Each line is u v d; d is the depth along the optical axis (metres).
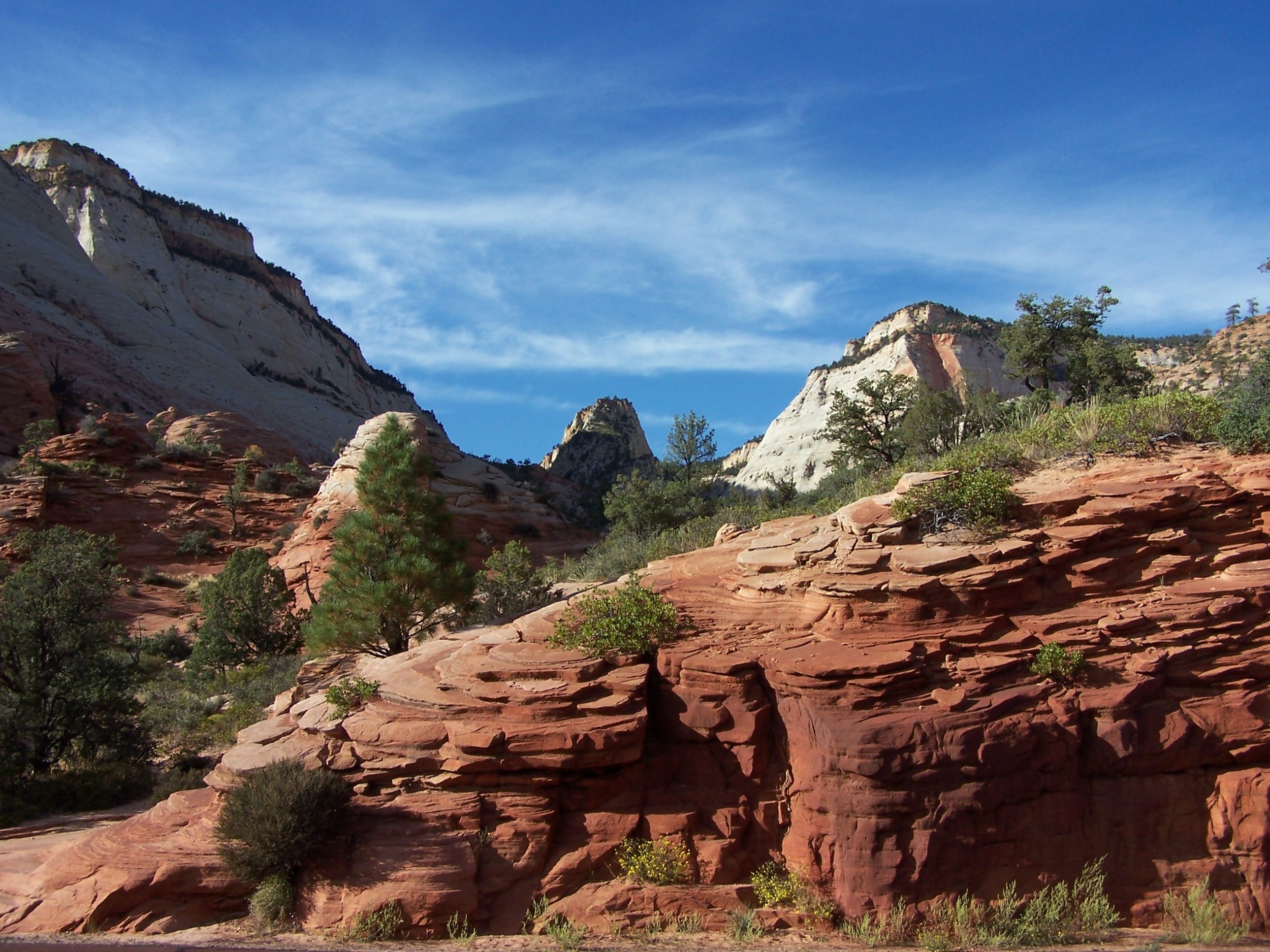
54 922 9.93
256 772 11.09
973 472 12.91
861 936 9.60
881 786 10.05
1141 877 10.27
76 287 94.62
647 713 10.98
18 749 18.39
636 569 20.59
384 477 18.66
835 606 11.59
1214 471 12.51
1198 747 10.63
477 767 10.56
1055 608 11.49
